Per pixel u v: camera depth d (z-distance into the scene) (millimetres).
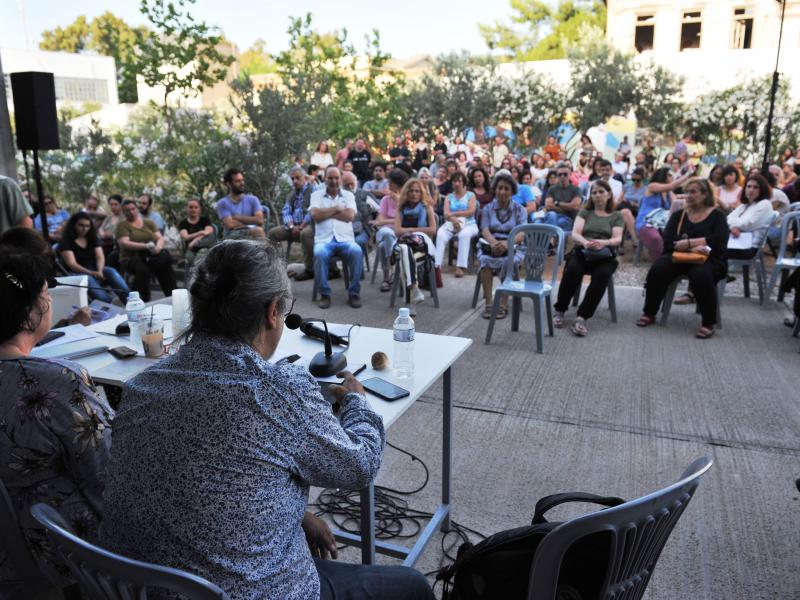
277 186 8875
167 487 1081
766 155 9594
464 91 17297
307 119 9125
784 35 18219
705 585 2129
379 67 15148
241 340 1211
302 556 1218
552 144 15461
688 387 3836
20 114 5320
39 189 5488
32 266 1423
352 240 5855
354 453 1259
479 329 5094
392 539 2422
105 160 9484
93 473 1362
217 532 1085
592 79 16391
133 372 2104
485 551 1415
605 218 5031
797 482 2031
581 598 1312
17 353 1425
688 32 19688
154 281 7133
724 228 4852
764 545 2332
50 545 1398
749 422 3348
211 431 1092
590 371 4125
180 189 8492
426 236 5746
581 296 6113
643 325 5105
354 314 5527
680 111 15719
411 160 14633
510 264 4859
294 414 1165
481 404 3621
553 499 1642
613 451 3062
